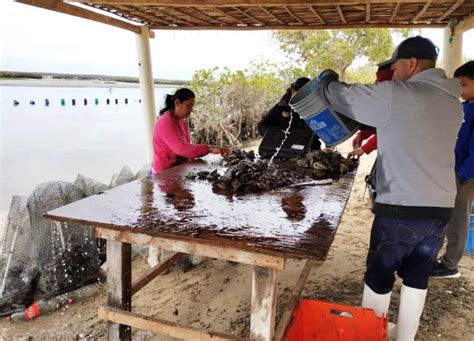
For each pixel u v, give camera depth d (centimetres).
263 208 207
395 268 212
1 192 499
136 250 381
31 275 299
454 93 190
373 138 317
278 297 304
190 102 339
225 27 484
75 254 322
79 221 188
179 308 296
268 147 350
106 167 620
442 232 205
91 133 721
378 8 397
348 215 488
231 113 926
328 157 312
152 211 201
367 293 223
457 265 325
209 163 337
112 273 220
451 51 453
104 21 414
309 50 1220
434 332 257
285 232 171
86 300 311
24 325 277
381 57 1195
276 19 450
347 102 197
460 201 301
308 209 205
